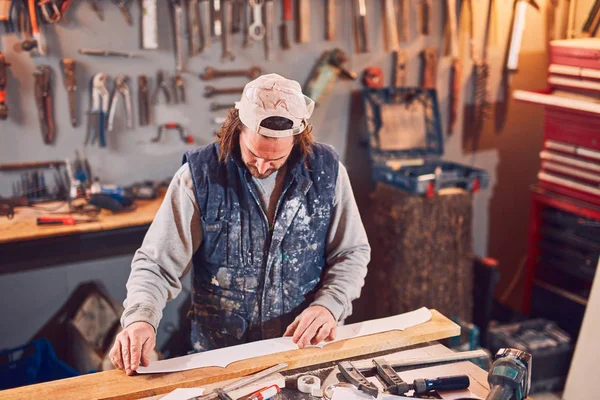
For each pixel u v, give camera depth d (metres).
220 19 2.82
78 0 2.61
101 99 2.75
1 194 2.70
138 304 1.41
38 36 2.55
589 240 2.86
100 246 2.65
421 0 3.18
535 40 3.43
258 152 1.38
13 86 2.60
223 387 1.25
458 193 2.82
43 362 2.56
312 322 1.45
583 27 3.19
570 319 3.02
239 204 1.55
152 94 2.84
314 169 1.60
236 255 1.58
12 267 2.74
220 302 1.63
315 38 3.05
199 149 1.59
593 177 2.78
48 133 2.69
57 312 2.89
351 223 1.67
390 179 2.88
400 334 1.48
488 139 3.51
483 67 3.35
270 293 1.61
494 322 3.22
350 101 3.19
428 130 3.20
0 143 2.64
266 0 2.88
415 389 1.24
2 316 2.79
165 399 1.22
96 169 2.82
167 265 1.52
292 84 1.42
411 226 2.81
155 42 2.76
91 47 2.68
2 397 1.22
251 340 1.65
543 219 3.12
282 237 1.58
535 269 3.23
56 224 2.46
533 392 2.85
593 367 2.56
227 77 2.94
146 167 2.92
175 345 3.16
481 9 3.28
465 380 1.25
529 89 3.51
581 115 2.74
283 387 1.28
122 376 1.31
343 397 1.21
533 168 3.67
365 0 3.08
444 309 2.97
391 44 3.17
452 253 2.90
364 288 3.33
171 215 1.54
